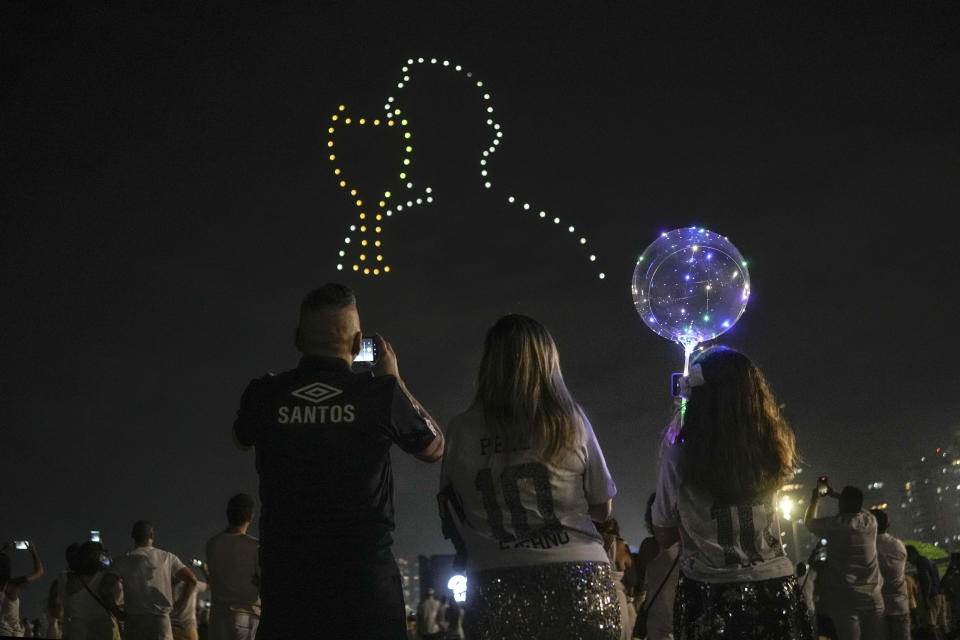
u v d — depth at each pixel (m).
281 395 3.37
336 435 3.28
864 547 6.91
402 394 3.41
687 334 5.75
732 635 3.46
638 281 5.91
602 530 3.58
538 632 3.21
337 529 3.22
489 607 3.27
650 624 6.02
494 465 3.38
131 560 7.79
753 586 3.49
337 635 3.16
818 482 7.13
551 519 3.32
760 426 3.60
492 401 3.45
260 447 3.35
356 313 3.56
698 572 3.55
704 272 5.68
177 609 8.02
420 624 22.09
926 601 13.00
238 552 7.12
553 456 3.35
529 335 3.50
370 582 3.21
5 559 8.82
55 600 10.20
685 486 3.61
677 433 3.79
